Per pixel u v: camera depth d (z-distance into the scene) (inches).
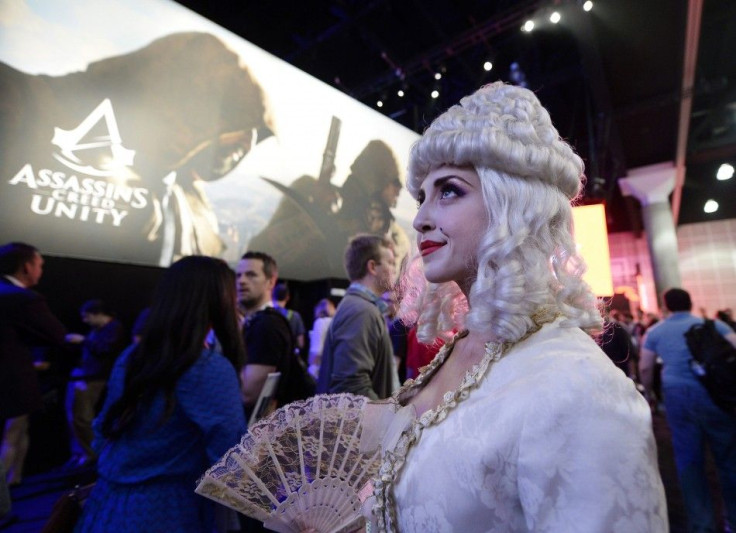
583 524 15.0
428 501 19.0
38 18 136.3
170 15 168.6
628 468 15.6
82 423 132.3
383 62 307.3
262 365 69.7
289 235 201.2
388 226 249.1
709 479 125.3
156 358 43.6
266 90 198.1
